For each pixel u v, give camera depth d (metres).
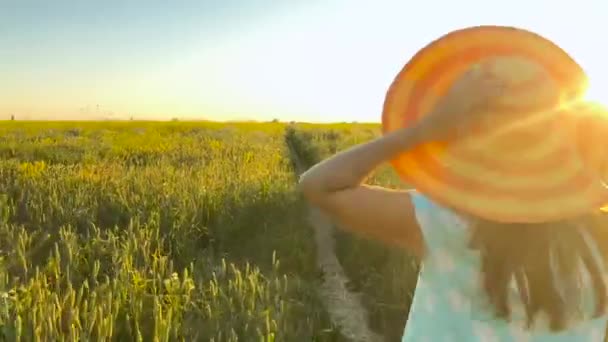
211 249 8.41
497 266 1.24
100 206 10.49
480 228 1.25
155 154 22.47
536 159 1.10
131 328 5.01
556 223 1.26
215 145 27.92
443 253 1.29
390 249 7.10
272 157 21.61
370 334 5.80
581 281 1.26
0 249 7.87
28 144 24.39
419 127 1.15
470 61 1.17
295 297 6.35
